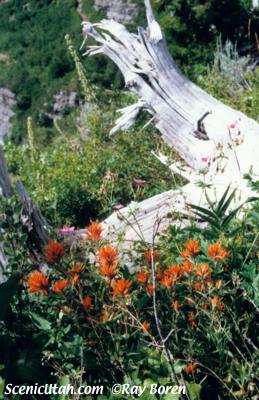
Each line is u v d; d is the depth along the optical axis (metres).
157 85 8.02
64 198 8.66
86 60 46.16
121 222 5.93
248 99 9.54
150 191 7.81
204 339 3.21
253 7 18.95
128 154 8.89
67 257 3.44
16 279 3.43
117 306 3.16
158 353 3.11
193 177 6.79
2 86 78.56
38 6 84.50
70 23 81.88
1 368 3.10
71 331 3.26
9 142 13.20
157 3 19.72
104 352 3.15
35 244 5.37
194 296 3.29
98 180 8.84
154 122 8.12
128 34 8.26
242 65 12.88
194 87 8.01
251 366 3.02
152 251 2.98
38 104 74.50
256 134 7.11
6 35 85.06
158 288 3.32
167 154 8.38
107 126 10.91
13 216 4.21
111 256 3.14
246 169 6.49
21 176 11.15
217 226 4.00
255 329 3.36
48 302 3.43
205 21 18.70
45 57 77.88
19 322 3.54
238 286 3.31
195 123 7.78
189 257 3.39
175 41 19.05
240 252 3.78
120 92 11.77
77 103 71.75
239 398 2.99
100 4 77.56
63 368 3.25
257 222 4.09
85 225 8.52
